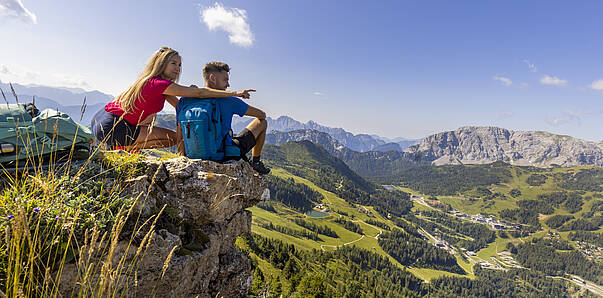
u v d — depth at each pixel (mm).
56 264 2332
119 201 2910
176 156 4562
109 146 4207
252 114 4809
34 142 2869
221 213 4340
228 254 4750
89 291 2537
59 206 2434
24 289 2076
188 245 3727
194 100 4301
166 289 3143
